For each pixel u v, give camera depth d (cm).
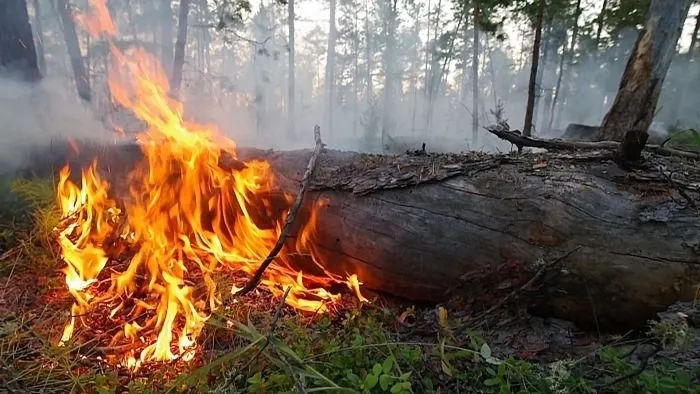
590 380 160
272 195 290
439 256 240
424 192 250
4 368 178
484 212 232
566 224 211
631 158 229
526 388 152
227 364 181
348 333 205
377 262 258
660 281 192
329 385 158
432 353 182
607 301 203
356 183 265
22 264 273
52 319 224
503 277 223
